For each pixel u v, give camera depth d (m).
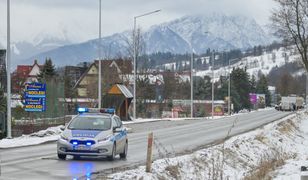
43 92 36.66
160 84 92.25
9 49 30.94
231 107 108.19
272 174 16.66
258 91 176.25
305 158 23.47
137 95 79.56
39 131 35.88
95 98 76.94
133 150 25.45
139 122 58.59
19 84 93.62
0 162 19.08
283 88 189.88
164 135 37.88
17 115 38.22
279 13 44.44
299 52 43.66
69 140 19.55
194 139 33.81
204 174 16.56
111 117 20.75
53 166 17.86
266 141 30.98
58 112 40.56
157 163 17.58
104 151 19.50
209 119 72.19
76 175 15.64
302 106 131.62
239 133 39.62
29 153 22.92
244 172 18.62
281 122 46.28
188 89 113.56
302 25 42.75
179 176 15.55
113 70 80.56
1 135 34.44
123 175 14.85
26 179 14.61
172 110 82.56
